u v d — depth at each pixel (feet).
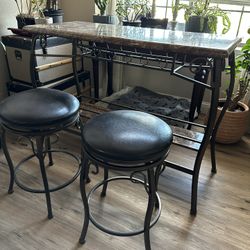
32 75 5.74
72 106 3.97
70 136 6.92
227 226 4.44
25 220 4.40
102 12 7.70
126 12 7.86
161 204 4.79
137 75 8.94
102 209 4.66
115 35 4.36
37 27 5.06
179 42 3.91
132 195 4.99
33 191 4.45
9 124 3.57
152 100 8.14
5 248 3.94
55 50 6.98
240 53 6.84
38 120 3.52
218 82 3.73
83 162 3.43
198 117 7.86
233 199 5.01
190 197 5.01
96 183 5.26
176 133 5.50
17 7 7.41
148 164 3.06
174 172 5.67
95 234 4.19
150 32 4.85
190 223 4.46
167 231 4.29
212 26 6.64
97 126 3.34
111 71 8.61
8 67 7.27
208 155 6.32
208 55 3.53
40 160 4.03
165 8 8.02
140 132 3.22
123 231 4.25
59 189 4.68
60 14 7.62
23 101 3.87
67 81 7.64
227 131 6.43
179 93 8.52
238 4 6.97
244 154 6.41
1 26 7.18
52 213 4.51
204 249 4.04
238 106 6.66
